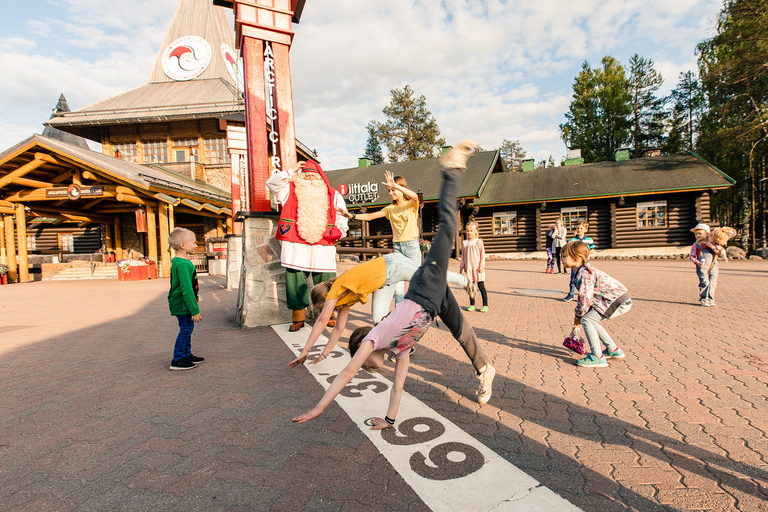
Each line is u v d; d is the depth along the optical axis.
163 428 2.55
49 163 14.98
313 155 24.75
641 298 7.65
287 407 2.84
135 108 24.67
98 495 1.86
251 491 1.86
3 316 7.16
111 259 19.80
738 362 3.64
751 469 1.95
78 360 4.18
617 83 38.03
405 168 27.58
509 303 7.59
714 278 6.50
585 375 3.41
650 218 20.42
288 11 5.83
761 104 22.41
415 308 2.16
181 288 3.59
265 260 5.76
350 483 1.90
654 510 1.66
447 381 3.30
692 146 38.94
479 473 1.96
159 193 15.18
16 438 2.45
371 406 2.82
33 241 24.03
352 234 24.70
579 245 3.58
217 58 29.88
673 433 2.34
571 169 25.03
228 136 10.33
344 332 5.22
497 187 24.47
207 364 3.90
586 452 2.15
